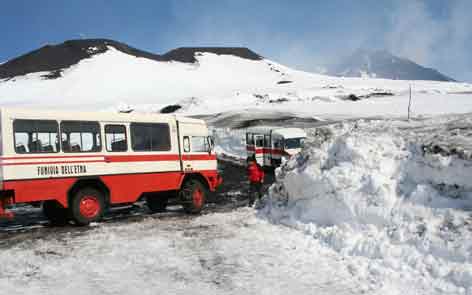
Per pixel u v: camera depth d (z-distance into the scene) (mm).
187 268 7625
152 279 7043
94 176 11992
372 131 11914
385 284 6543
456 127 12500
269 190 13305
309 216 10555
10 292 6500
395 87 97688
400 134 10992
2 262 8148
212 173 15062
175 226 11461
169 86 117250
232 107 74750
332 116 54469
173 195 14680
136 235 10344
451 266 6551
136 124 13070
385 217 8664
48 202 12516
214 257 8281
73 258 8344
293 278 6961
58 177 11297
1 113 10516
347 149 10656
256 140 29953
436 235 7344
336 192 9898
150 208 14953
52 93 106000
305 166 11523
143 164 13086
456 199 7996
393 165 9742
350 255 8133
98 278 7125
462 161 8242
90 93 106438
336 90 88625
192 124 14609
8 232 11109
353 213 9281
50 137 11250
